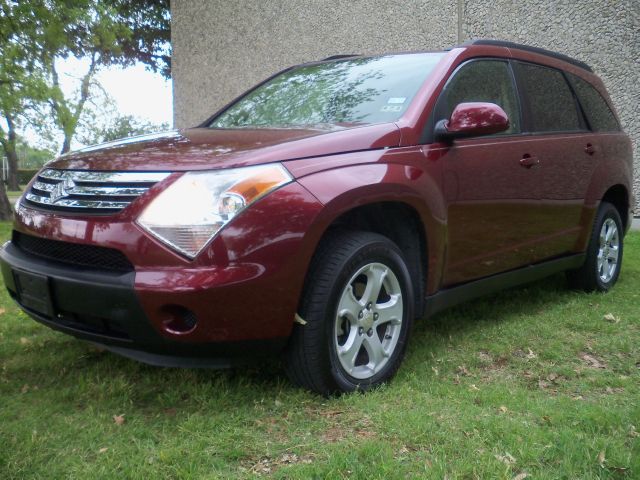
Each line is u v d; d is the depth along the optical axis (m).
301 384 3.05
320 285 2.93
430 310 3.62
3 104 14.26
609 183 5.12
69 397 3.09
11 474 2.31
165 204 2.74
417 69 3.94
